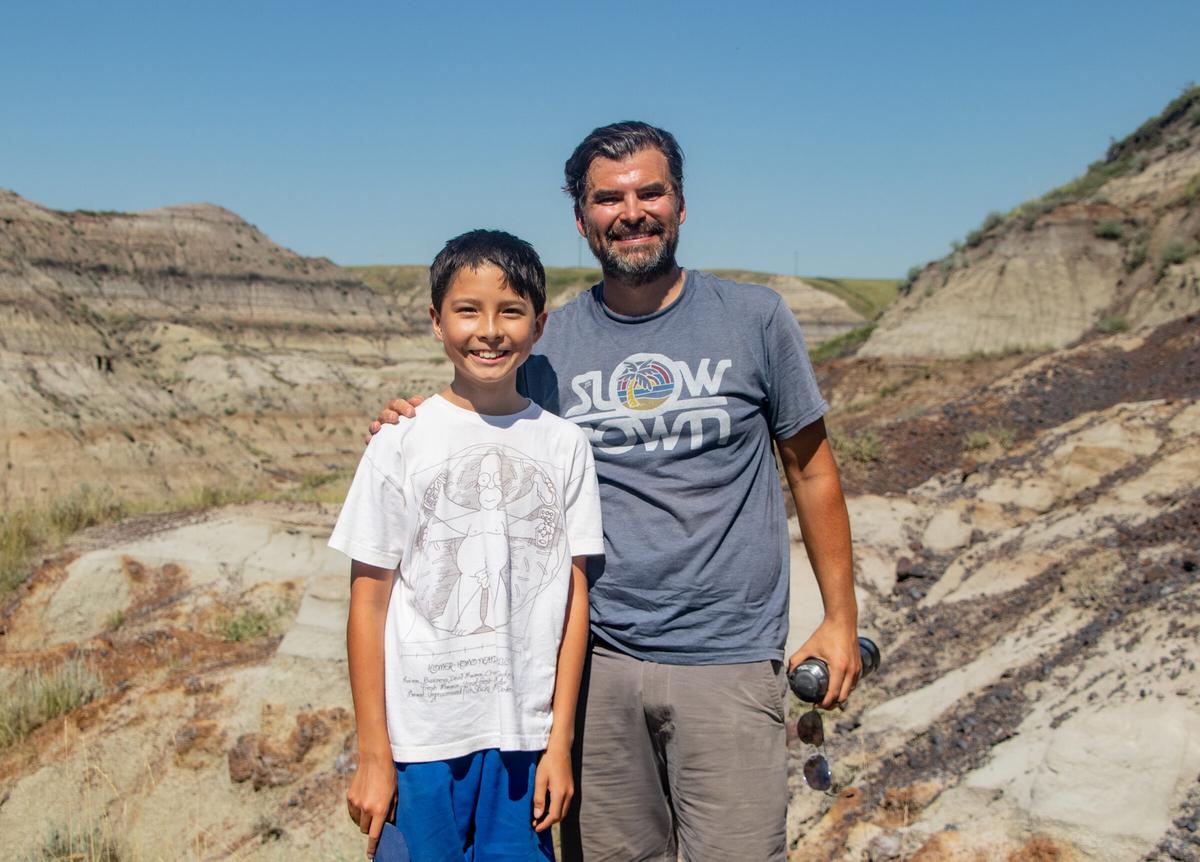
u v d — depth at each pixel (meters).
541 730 2.59
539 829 2.58
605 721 2.88
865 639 3.03
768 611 2.84
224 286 81.31
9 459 36.31
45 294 47.47
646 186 2.82
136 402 43.97
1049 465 9.28
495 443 2.61
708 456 2.84
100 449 38.81
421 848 2.48
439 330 2.64
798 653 2.87
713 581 2.79
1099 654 5.47
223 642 8.56
